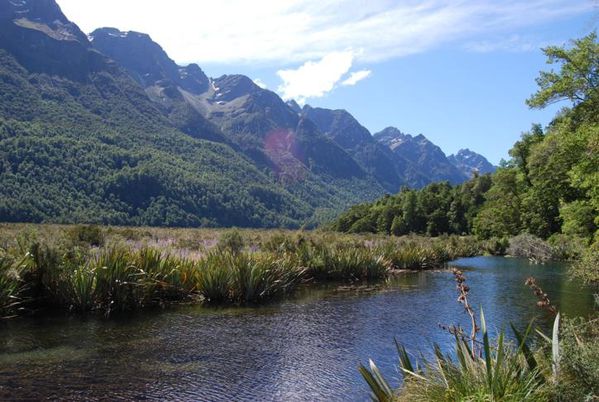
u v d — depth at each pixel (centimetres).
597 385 463
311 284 2048
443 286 2006
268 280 1658
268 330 1157
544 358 554
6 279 1199
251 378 812
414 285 2044
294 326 1207
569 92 2075
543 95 2117
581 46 2031
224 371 845
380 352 979
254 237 3059
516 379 479
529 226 5353
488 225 6025
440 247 3694
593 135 1859
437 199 8562
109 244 1641
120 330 1105
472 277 2403
